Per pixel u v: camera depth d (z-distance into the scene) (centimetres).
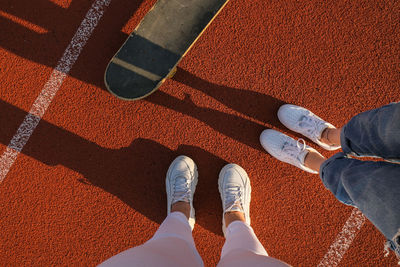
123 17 162
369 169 89
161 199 165
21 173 166
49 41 163
